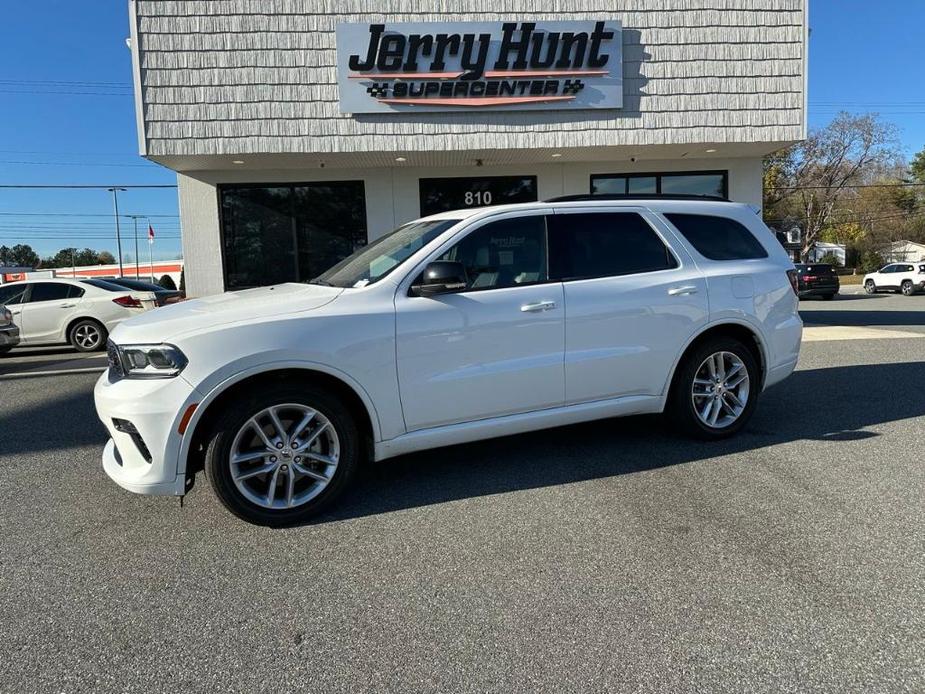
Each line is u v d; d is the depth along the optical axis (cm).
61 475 458
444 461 467
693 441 497
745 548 324
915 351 900
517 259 429
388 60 962
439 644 253
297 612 278
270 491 360
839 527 345
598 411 447
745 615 267
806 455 461
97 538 353
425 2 964
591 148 1028
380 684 230
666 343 461
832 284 2553
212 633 263
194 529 362
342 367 367
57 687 231
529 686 228
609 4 988
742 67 1011
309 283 452
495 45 974
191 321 356
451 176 1166
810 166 4922
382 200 1153
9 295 1213
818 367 800
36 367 1011
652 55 1002
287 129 956
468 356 400
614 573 303
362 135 972
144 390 339
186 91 940
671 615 268
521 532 348
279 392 355
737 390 500
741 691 223
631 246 464
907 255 5841
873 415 564
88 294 1228
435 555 326
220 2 934
